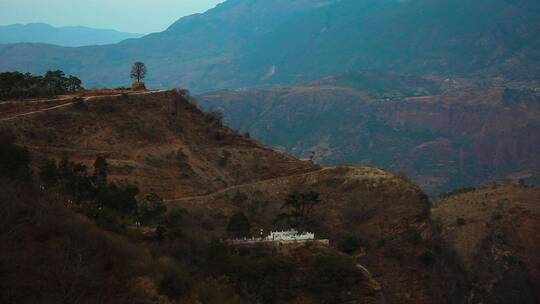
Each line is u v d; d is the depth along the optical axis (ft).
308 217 274.16
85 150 309.42
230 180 334.65
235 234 226.99
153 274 135.33
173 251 164.76
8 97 369.91
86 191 212.84
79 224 136.87
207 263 170.19
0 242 120.67
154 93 385.50
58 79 429.38
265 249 186.19
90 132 325.01
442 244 295.07
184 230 192.65
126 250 138.10
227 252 177.68
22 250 120.88
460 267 310.45
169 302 130.82
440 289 253.85
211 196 296.10
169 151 336.29
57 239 127.34
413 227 274.36
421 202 291.99
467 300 281.54
